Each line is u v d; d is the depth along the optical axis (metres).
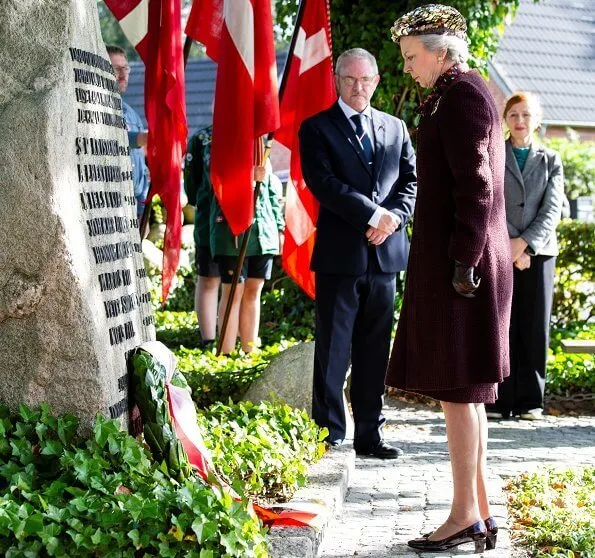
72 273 4.75
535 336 9.27
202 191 10.63
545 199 9.19
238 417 6.84
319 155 7.37
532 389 9.34
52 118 4.75
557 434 8.76
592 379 10.24
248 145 8.24
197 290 10.95
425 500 6.57
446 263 5.36
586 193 26.45
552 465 7.47
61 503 4.27
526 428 8.99
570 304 14.13
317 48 8.77
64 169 4.81
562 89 30.44
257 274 10.26
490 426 9.05
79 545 4.04
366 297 7.43
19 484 4.31
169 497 4.39
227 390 8.41
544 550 5.55
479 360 5.35
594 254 13.92
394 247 7.45
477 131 5.21
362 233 7.35
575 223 14.02
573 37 32.47
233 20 8.18
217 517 4.33
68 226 4.75
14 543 4.03
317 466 6.74
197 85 34.09
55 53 4.95
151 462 4.92
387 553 5.50
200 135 10.55
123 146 5.89
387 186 7.50
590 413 9.72
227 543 4.23
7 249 4.70
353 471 7.21
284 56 32.03
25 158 4.68
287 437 6.67
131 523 4.20
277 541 5.03
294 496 6.02
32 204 4.68
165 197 8.07
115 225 5.50
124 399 5.14
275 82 8.38
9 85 4.84
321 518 5.53
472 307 5.36
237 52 8.17
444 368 5.34
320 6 8.74
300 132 7.50
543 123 29.06
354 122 7.49
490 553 5.54
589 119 29.84
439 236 5.38
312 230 8.79
